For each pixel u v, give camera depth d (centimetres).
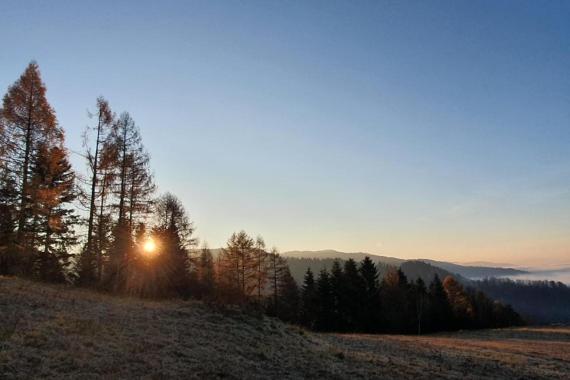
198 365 1404
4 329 1382
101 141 2980
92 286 2834
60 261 3238
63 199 3206
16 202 2786
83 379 1109
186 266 4069
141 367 1281
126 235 3023
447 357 2548
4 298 1789
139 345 1494
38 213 2961
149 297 2805
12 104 2762
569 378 2203
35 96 2841
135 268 3072
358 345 2680
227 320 2262
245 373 1412
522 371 2269
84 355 1287
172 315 2148
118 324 1742
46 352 1251
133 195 3073
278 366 1586
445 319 7394
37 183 2834
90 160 2922
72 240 3291
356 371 1688
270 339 2080
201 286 3828
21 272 2803
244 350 1744
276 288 5484
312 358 1816
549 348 3616
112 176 2986
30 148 2825
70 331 1497
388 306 6894
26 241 2922
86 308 1952
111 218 3030
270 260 5450
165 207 4528
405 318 6819
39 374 1087
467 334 5809
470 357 2653
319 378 1497
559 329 6512
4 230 2744
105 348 1400
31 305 1775
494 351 3192
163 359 1398
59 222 3111
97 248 3012
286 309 5516
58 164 3084
